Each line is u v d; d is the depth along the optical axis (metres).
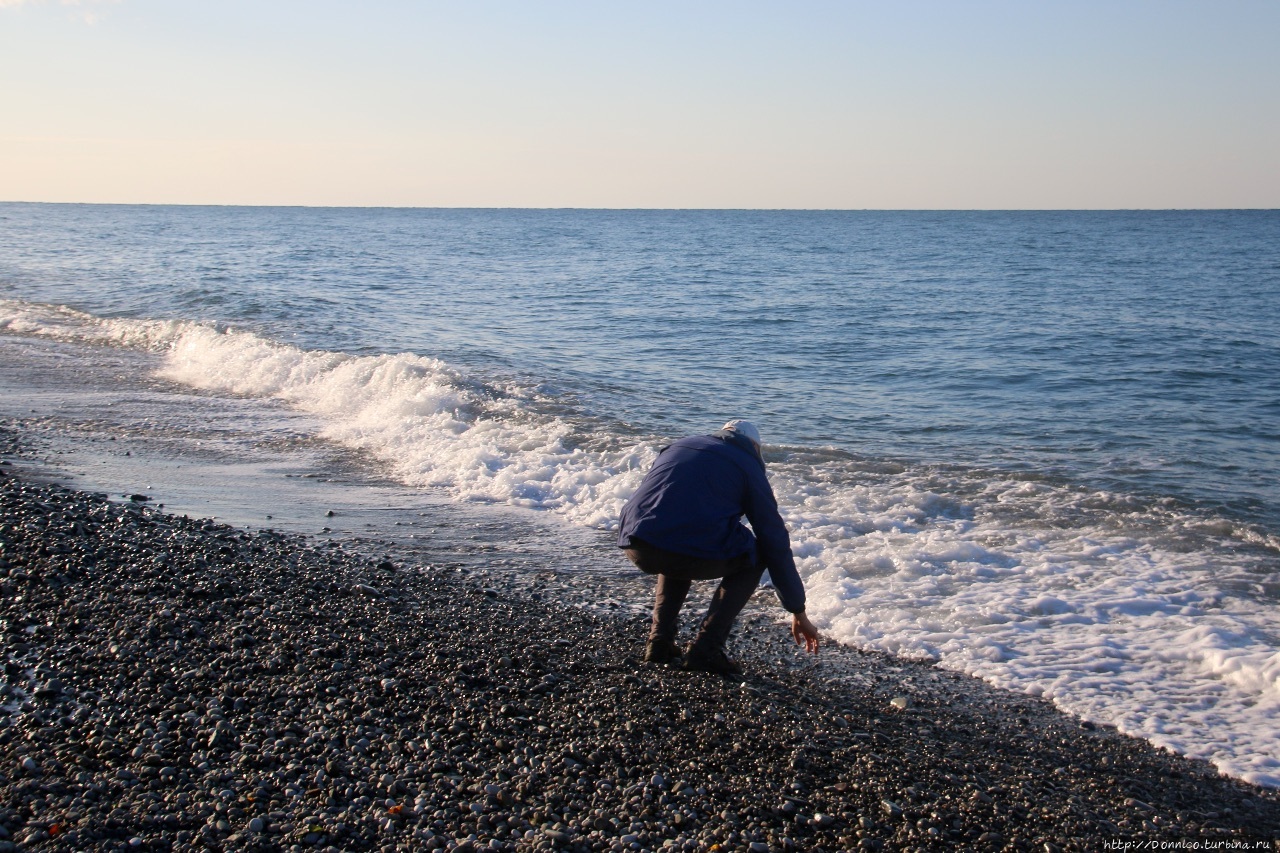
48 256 43.19
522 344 19.55
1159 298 30.67
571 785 3.85
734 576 5.22
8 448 9.91
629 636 5.80
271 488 9.16
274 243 63.88
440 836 3.42
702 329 23.00
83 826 3.26
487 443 10.70
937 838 3.67
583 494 9.02
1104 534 7.89
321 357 15.15
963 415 13.31
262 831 3.35
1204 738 4.71
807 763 4.19
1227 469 10.21
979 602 6.47
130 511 7.47
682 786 3.89
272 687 4.51
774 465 10.23
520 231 104.19
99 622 5.12
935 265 48.03
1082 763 4.45
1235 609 6.23
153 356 17.16
